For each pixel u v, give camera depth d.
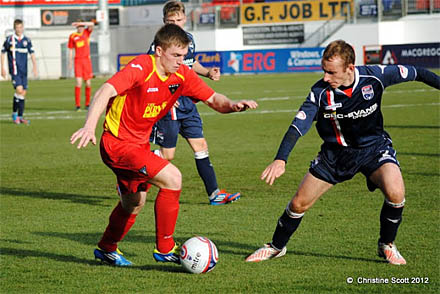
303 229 11.80
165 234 9.35
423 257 9.86
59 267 9.86
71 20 88.25
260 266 9.68
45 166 20.11
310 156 20.47
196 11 83.88
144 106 9.05
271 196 15.04
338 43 8.84
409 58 67.12
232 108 9.49
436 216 12.43
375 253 10.18
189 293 8.50
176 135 14.61
